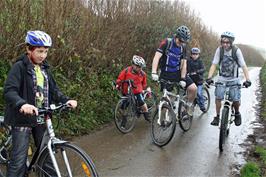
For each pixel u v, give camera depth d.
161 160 6.04
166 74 7.16
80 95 7.67
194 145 7.02
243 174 5.41
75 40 7.75
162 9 13.28
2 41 6.09
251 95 14.12
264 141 7.35
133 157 6.11
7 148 4.18
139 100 7.87
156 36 12.13
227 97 6.92
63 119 7.02
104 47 8.81
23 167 3.93
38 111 3.72
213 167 5.84
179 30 6.91
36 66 3.90
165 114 6.73
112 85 8.62
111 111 8.59
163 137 6.75
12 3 6.22
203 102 10.20
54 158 3.70
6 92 3.66
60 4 7.23
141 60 7.78
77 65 7.86
